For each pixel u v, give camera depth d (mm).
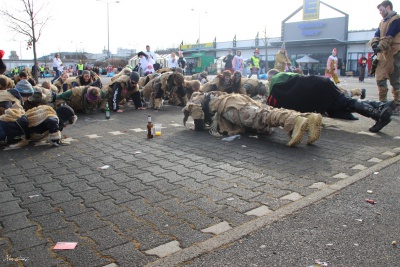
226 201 3650
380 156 5195
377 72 8883
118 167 4859
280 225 3121
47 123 6047
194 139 6520
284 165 4828
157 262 2596
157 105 10648
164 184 4176
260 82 10336
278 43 48500
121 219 3299
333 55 15797
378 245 2785
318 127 5664
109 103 10297
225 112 6598
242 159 5141
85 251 2771
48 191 4027
